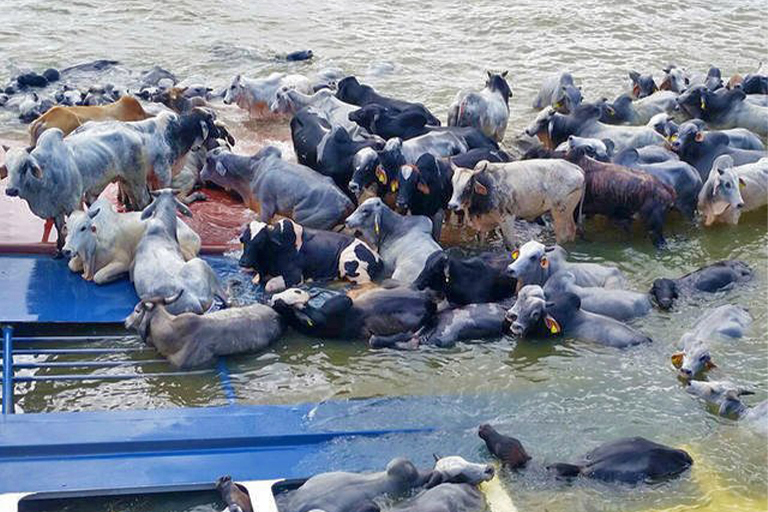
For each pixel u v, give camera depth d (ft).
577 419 29.66
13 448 26.66
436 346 33.04
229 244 38.19
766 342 33.47
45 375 30.81
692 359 31.19
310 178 38.91
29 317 32.55
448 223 40.70
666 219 42.47
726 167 41.65
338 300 32.91
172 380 30.94
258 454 27.48
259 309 32.89
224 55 58.80
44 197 35.19
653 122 46.19
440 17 67.82
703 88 49.96
